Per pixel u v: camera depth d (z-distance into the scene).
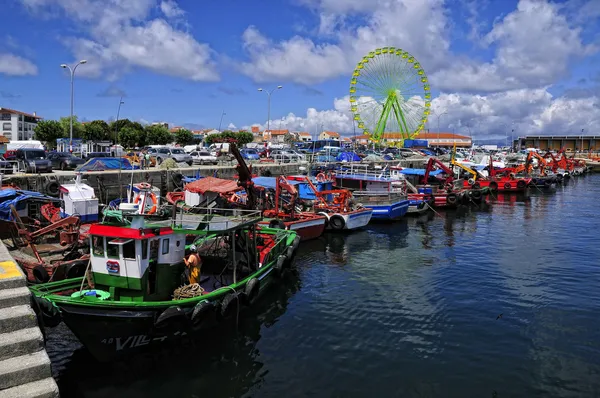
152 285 10.35
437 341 11.40
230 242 13.73
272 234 17.11
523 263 18.64
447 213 32.34
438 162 35.34
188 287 10.64
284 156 51.00
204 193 20.77
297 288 15.22
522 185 43.47
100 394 8.84
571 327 12.30
